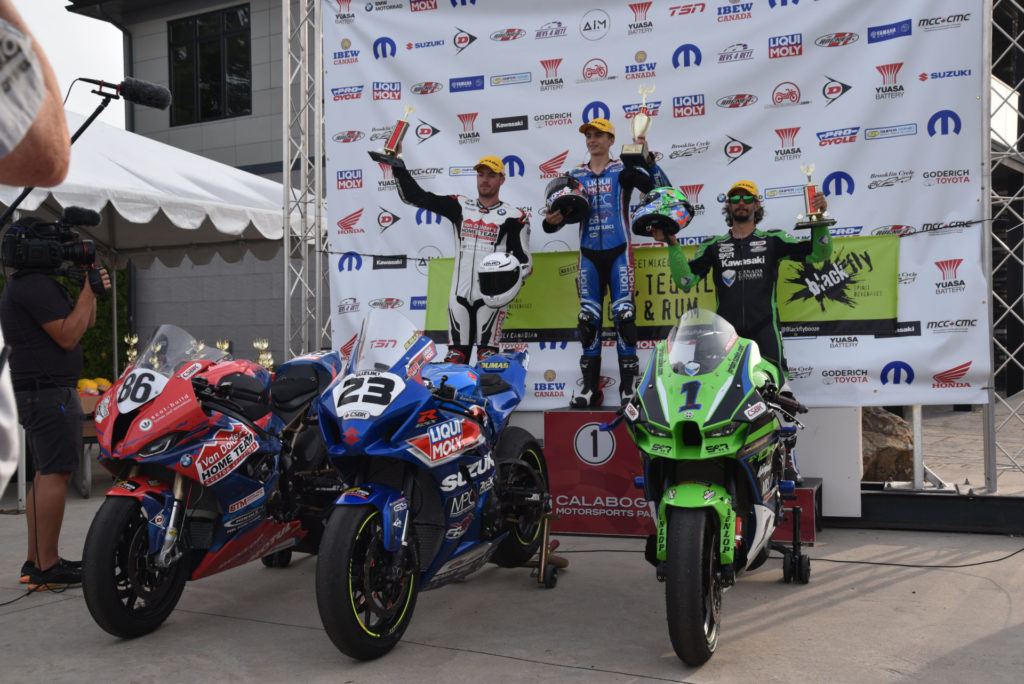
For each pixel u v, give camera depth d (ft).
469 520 12.31
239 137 45.29
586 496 17.65
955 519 17.07
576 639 11.55
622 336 18.20
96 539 11.14
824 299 18.02
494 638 11.66
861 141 17.87
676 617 9.73
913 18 17.48
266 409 13.12
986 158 17.17
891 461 19.47
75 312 14.14
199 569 12.30
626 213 18.52
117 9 47.62
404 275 20.93
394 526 10.66
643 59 19.17
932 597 12.87
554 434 17.80
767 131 18.45
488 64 20.21
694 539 9.91
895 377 17.61
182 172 26.96
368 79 21.06
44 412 14.11
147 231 30.17
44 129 3.38
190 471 11.50
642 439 11.07
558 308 19.83
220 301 44.37
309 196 25.58
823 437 17.67
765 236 16.98
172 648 11.47
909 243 17.62
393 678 10.25
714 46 18.72
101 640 11.80
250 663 10.86
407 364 11.35
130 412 11.56
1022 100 32.37
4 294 14.20
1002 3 28.71
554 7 19.75
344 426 10.53
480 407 13.11
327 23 21.35
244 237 30.50
